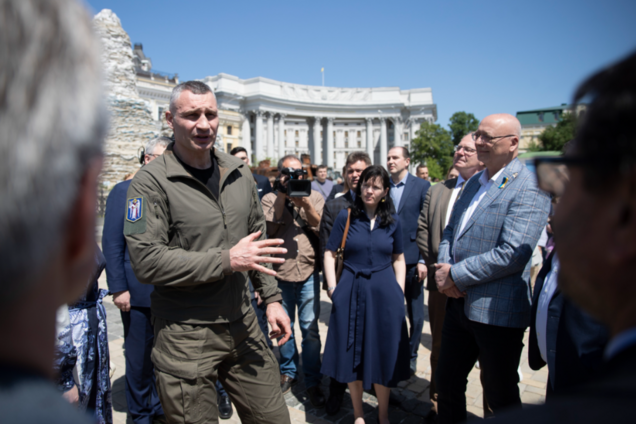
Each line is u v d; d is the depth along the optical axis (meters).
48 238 0.41
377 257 3.04
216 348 2.02
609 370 0.50
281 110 66.50
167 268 1.85
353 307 2.97
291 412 3.36
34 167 0.37
